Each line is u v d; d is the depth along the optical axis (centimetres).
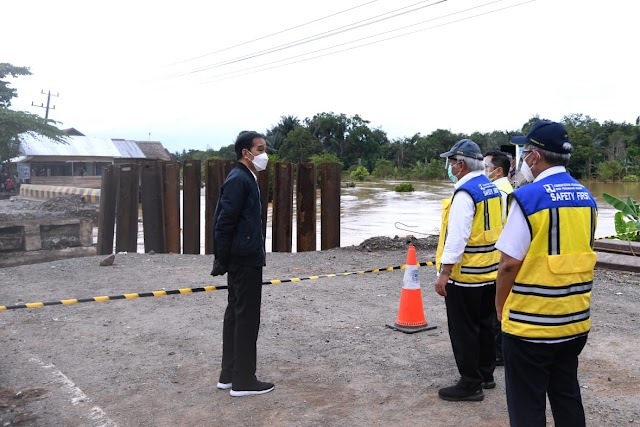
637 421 362
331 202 1180
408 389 423
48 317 633
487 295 396
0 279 848
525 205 263
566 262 262
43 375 465
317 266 933
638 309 635
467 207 373
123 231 1173
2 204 1791
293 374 457
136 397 418
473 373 394
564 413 279
